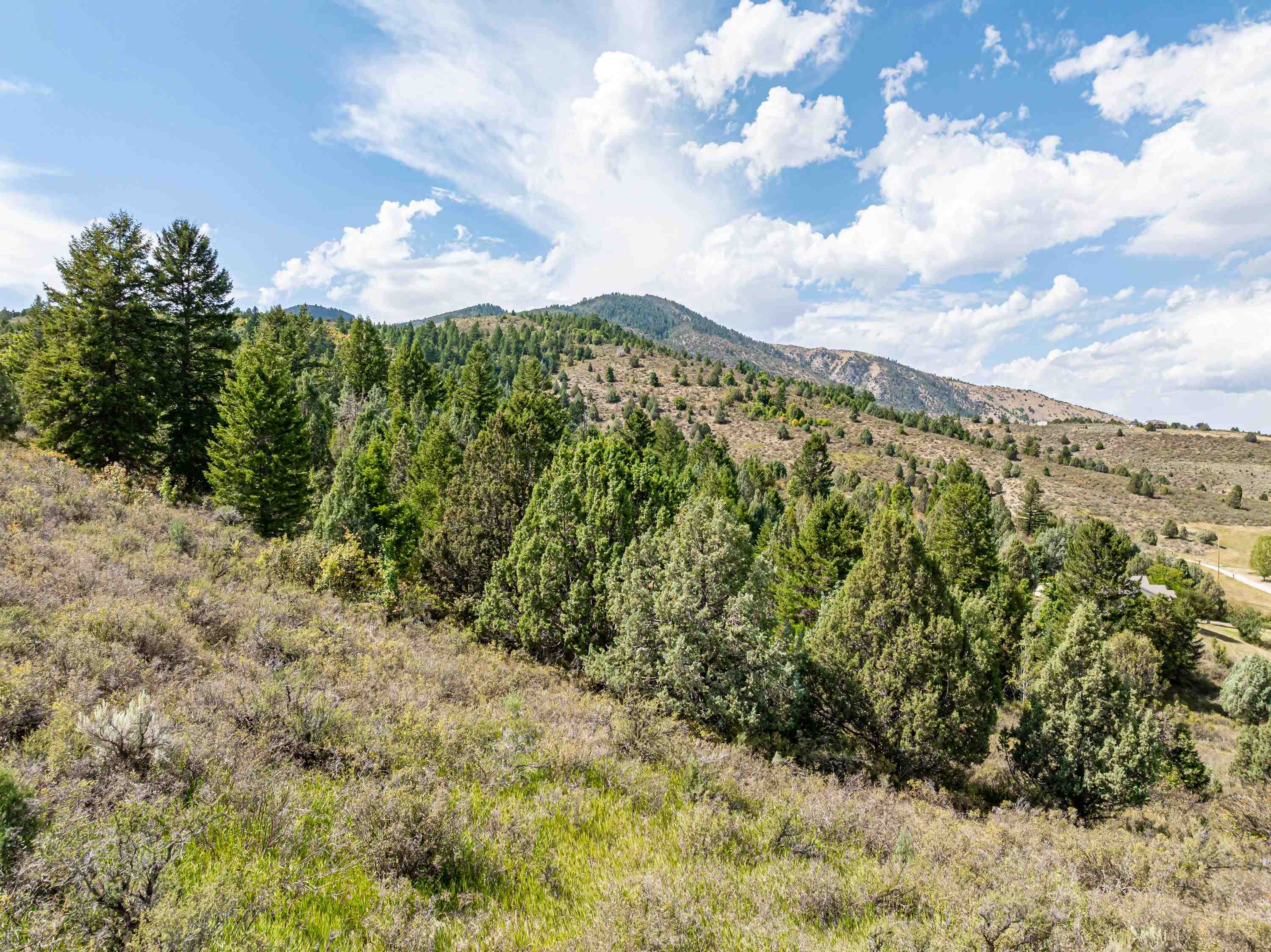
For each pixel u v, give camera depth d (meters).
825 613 19.00
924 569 16.23
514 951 4.58
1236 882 9.24
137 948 3.46
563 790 8.20
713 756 11.11
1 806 4.53
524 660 18.17
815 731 16.39
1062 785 15.20
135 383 31.44
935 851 8.62
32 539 13.15
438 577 24.03
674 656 14.83
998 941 5.32
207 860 4.77
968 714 14.81
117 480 22.98
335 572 18.11
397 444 44.69
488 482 25.16
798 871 6.68
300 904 4.57
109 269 31.33
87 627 8.92
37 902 3.76
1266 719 36.75
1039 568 66.19
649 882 5.44
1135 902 7.51
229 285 37.78
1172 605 43.91
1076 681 15.92
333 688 9.58
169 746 6.14
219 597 12.80
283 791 6.01
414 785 6.88
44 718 6.51
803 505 70.00
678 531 17.55
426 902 5.01
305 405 58.38
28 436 30.77
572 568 19.64
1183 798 16.88
